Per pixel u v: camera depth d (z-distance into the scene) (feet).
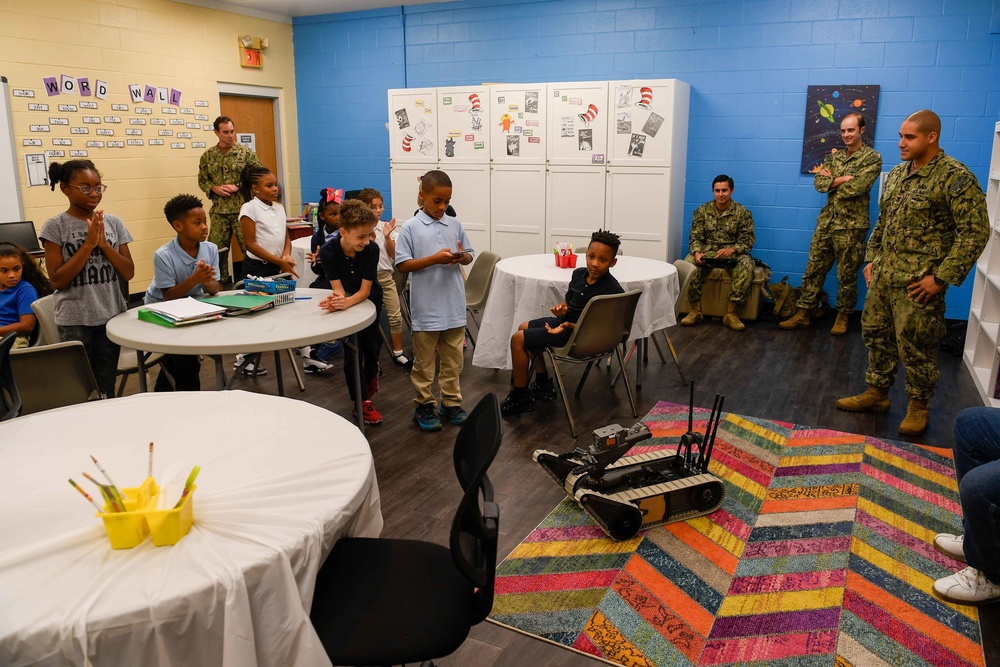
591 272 11.41
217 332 8.45
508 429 11.69
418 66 24.14
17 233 16.87
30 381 8.19
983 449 7.42
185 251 10.36
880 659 6.32
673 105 18.89
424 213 10.93
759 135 19.97
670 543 8.23
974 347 14.75
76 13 19.02
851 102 18.72
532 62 22.40
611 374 14.61
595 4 21.12
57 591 3.67
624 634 6.69
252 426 5.83
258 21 24.52
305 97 26.30
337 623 4.61
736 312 19.13
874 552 8.00
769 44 19.34
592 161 20.04
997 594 7.00
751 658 6.34
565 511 8.98
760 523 8.68
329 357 15.48
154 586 3.70
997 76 17.31
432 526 8.63
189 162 22.81
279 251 13.52
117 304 10.27
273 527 4.25
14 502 4.57
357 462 5.15
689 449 8.96
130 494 4.28
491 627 6.82
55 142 18.90
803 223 19.98
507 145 20.98
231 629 3.76
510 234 21.58
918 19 17.76
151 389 13.17
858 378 14.33
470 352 16.34
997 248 13.97
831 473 9.95
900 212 10.72
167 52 21.58
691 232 19.84
